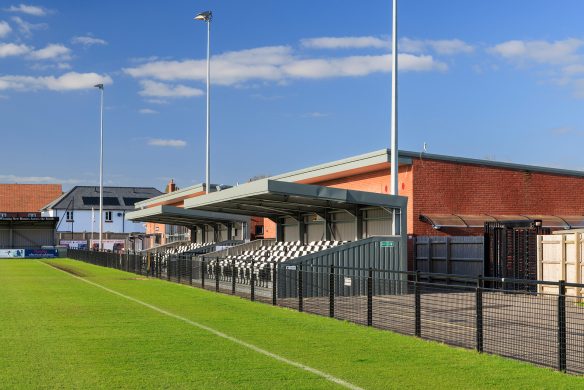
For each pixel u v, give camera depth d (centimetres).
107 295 2208
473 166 3083
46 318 1579
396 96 2548
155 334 1328
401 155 2959
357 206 2717
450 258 2778
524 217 3114
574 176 3256
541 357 1102
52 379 923
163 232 6531
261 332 1360
